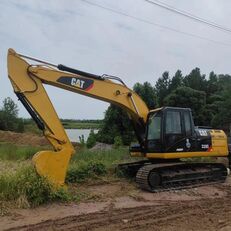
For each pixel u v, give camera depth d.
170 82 44.16
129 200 11.44
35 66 11.77
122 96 13.42
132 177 14.53
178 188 13.12
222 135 15.09
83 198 11.36
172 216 9.77
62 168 11.23
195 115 35.91
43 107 11.57
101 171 14.46
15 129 54.75
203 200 11.66
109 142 26.97
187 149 13.87
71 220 9.28
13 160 18.08
